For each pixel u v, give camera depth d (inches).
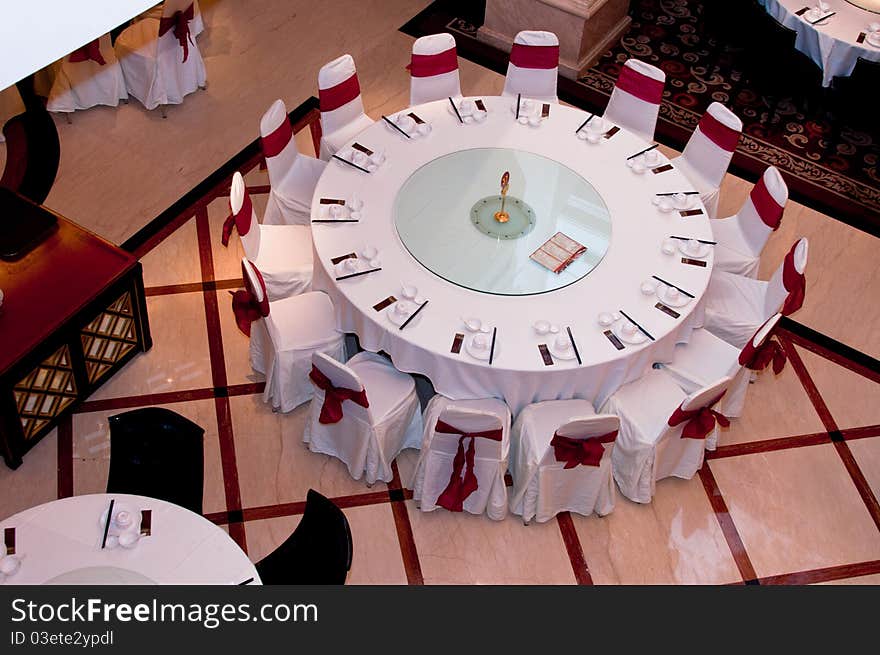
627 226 195.9
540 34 227.0
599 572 179.9
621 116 233.1
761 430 204.4
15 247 186.2
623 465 185.6
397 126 213.2
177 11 247.1
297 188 218.7
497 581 177.0
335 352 193.3
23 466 187.6
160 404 200.1
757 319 199.8
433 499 183.8
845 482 196.5
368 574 176.7
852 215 251.9
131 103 266.5
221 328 215.0
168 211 238.4
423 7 308.2
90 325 187.8
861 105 243.4
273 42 290.7
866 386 213.8
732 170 260.5
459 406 177.6
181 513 142.9
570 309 179.8
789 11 251.4
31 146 252.1
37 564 135.8
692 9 310.8
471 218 195.3
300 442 196.4
